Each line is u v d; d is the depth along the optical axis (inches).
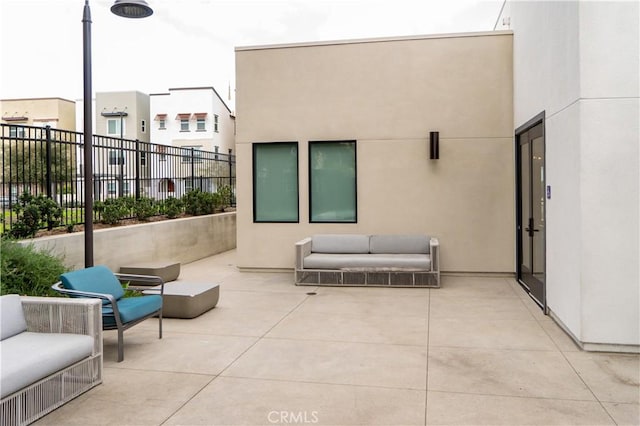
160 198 470.9
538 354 194.2
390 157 373.1
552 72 240.5
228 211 584.1
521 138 339.0
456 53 363.3
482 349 200.8
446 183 366.0
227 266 432.8
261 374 174.1
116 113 1293.1
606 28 192.9
